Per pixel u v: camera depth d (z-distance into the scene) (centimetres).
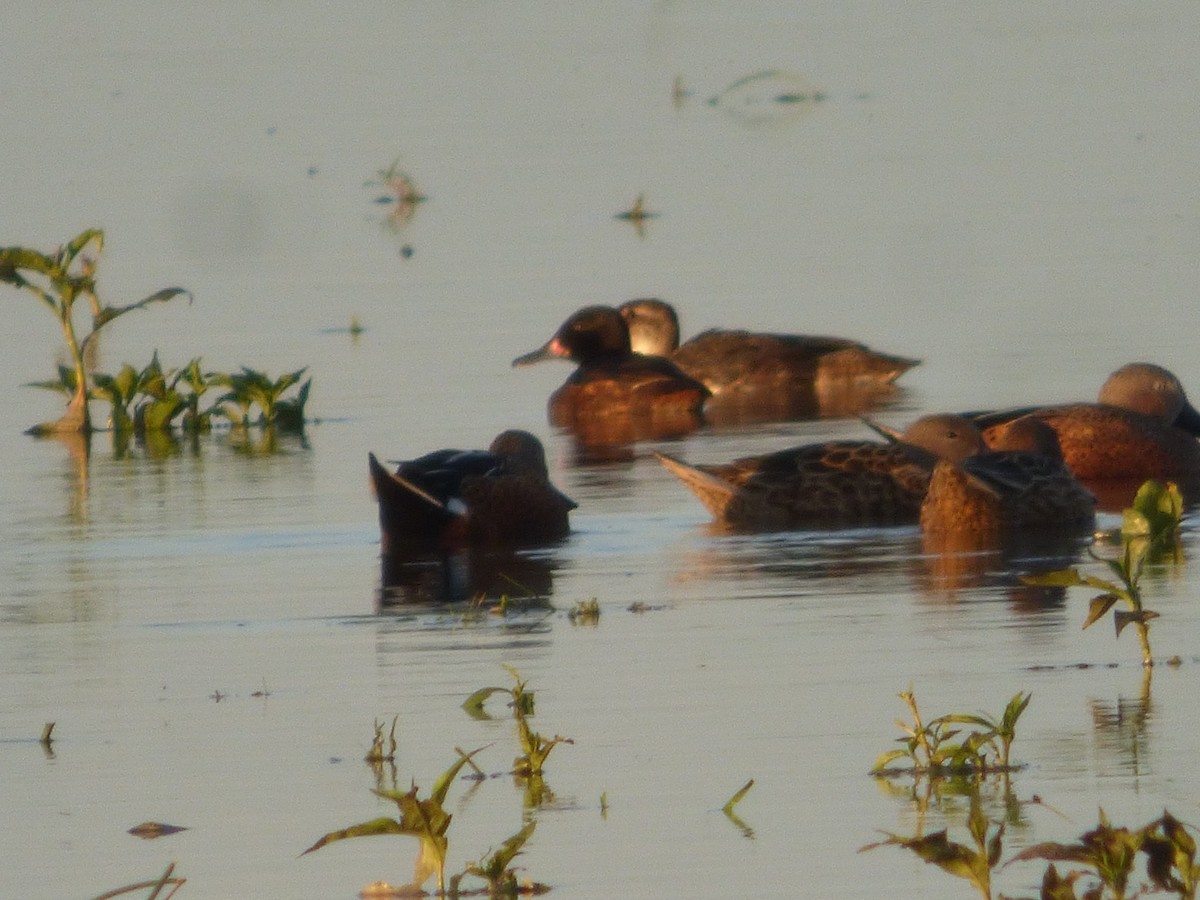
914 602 1231
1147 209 2912
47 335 2420
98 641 1212
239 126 3684
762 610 1227
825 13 5003
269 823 893
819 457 1574
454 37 4622
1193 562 1322
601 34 4656
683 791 908
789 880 810
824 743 960
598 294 2558
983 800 880
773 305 2497
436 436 1917
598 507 1628
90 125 3678
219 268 2759
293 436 1945
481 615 1245
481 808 901
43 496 1695
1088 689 1021
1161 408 1755
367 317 2462
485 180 3272
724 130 3659
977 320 2373
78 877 840
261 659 1156
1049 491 1489
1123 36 4491
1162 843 776
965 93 3934
